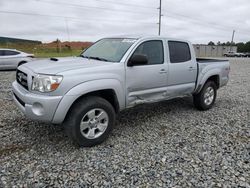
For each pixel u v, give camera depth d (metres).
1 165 3.26
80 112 3.63
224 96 8.12
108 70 3.91
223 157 3.62
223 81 6.55
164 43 4.92
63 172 3.14
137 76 4.32
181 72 5.21
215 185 2.92
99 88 3.76
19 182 2.91
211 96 6.27
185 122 5.22
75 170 3.19
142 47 4.52
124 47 4.44
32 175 3.05
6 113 5.44
